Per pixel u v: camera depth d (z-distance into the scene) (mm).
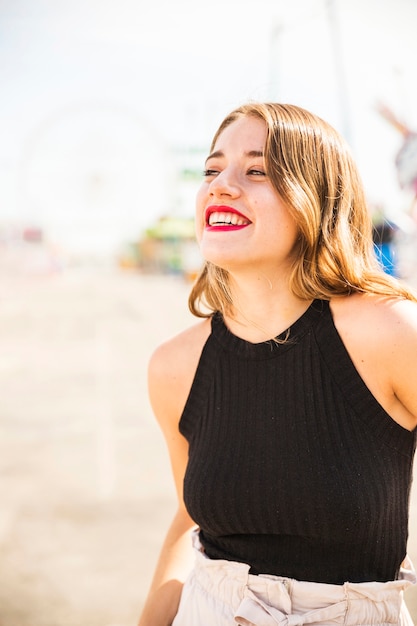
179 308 17641
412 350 1104
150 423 5512
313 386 1156
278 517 1129
